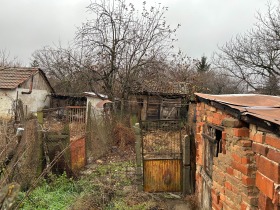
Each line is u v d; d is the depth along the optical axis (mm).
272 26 21500
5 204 2959
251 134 3201
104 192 6414
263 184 2875
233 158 3521
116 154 10422
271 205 2842
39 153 6773
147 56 17172
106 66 16578
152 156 9070
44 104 23188
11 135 5305
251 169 3174
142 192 6758
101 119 11266
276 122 2365
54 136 7160
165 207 6066
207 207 4961
